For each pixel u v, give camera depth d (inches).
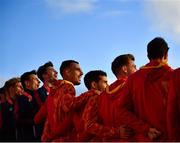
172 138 163.6
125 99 177.5
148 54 175.5
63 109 202.2
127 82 178.2
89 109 190.2
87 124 188.7
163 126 168.1
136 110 175.9
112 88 185.3
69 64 211.5
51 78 262.4
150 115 169.8
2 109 275.0
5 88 291.0
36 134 267.9
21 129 270.8
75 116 198.8
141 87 172.2
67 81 209.5
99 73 202.8
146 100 170.9
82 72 213.6
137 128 171.8
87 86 205.0
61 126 203.2
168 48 175.0
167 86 169.2
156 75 171.3
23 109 270.5
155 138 168.6
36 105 268.8
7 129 272.8
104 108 186.7
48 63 264.7
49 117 211.6
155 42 172.9
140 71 174.9
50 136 209.5
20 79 289.4
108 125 184.2
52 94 212.2
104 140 184.9
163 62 173.2
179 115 165.3
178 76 164.7
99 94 193.6
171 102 164.1
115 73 192.1
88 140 192.9
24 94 274.2
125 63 188.4
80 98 197.0
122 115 176.1
